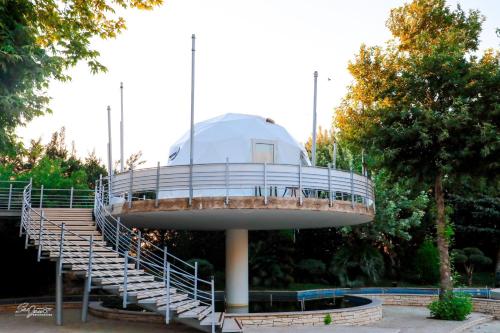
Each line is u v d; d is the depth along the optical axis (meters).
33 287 23.84
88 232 16.12
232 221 17.08
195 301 13.45
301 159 20.36
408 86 17.83
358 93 28.91
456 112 16.78
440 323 15.98
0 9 11.91
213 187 14.35
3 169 28.44
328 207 14.68
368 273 26.91
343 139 29.75
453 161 16.78
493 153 16.34
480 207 30.41
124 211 15.37
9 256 23.34
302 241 30.58
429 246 28.34
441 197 17.77
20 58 11.50
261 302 21.41
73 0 13.69
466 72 17.31
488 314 19.02
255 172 14.23
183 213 14.76
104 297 20.77
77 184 27.05
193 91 15.05
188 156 19.36
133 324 14.63
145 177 15.16
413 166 17.67
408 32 28.50
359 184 16.22
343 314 15.39
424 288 23.92
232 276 19.20
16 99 11.98
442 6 27.75
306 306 20.00
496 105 16.05
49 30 14.06
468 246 32.50
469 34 25.55
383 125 18.12
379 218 26.09
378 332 13.12
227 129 19.45
